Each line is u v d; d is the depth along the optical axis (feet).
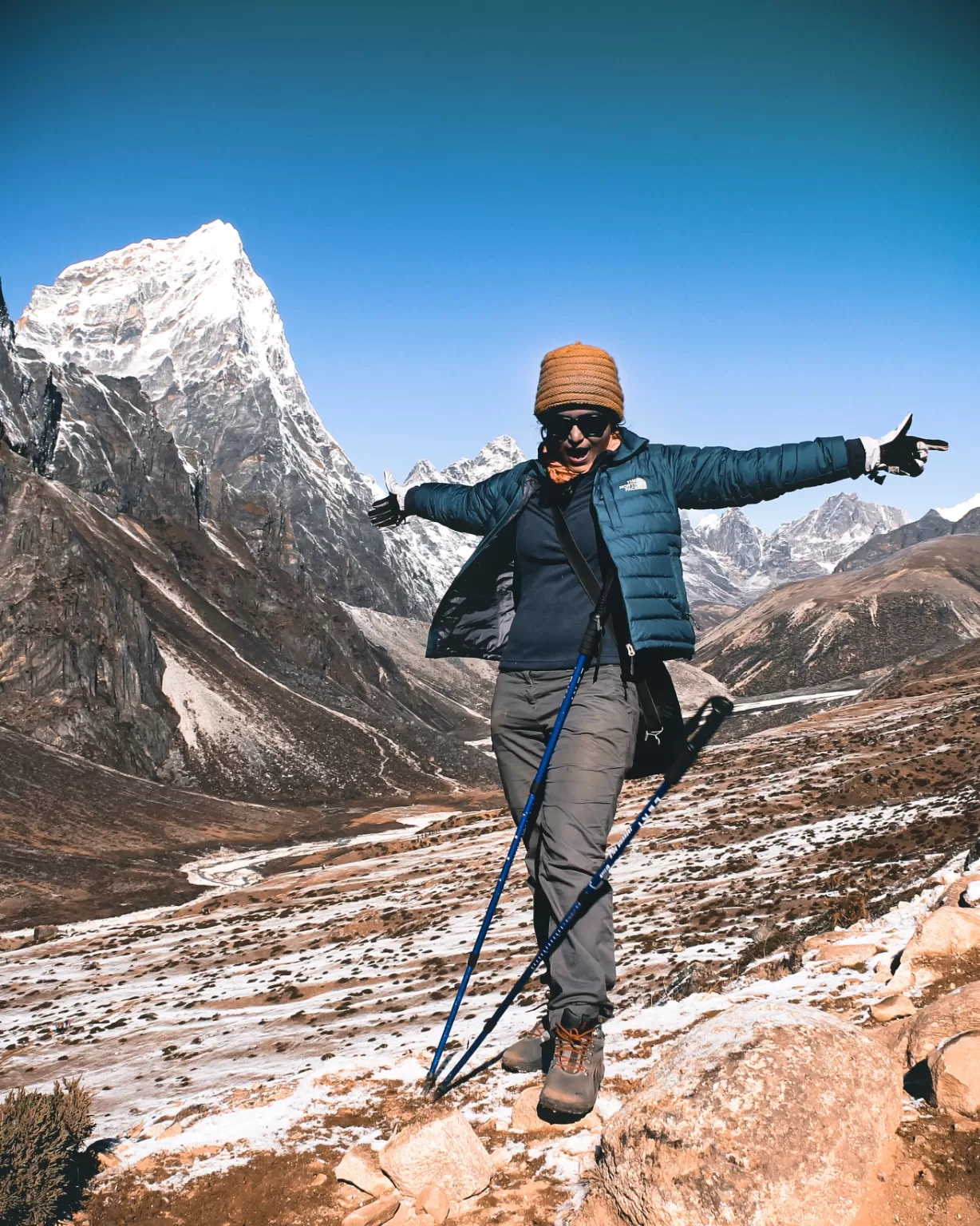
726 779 336.29
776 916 137.90
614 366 14.02
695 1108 10.66
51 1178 17.98
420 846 378.73
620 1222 11.03
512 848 14.88
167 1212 17.15
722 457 13.51
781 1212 10.00
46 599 647.56
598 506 13.60
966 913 21.99
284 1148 19.16
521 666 14.20
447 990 153.69
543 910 15.26
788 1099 10.51
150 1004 202.90
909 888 59.93
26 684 619.26
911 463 12.78
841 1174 10.21
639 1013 28.81
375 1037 128.06
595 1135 15.25
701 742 13.58
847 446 12.88
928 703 423.64
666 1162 10.55
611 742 13.35
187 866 452.76
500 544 14.84
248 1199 16.96
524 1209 13.32
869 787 274.16
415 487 16.66
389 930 240.12
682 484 13.70
